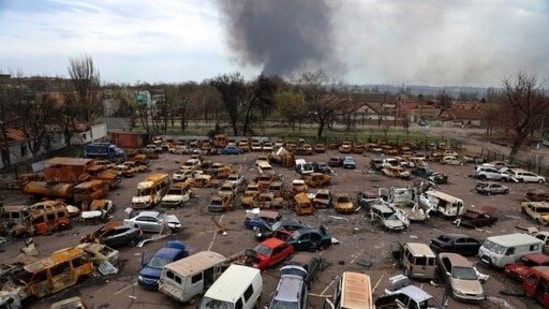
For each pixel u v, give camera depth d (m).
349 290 16.94
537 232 28.88
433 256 21.92
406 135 97.12
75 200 35.19
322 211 35.56
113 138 70.50
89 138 73.12
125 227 26.58
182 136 82.38
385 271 23.28
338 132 98.81
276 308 16.53
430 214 35.16
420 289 19.17
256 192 38.12
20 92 59.78
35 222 28.47
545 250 26.81
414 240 28.69
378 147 70.69
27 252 24.05
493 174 51.00
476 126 130.25
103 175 41.69
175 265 19.36
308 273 20.91
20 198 37.66
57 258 20.27
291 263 21.59
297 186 40.34
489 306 19.66
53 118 61.34
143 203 34.88
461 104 161.50
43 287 19.12
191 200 38.38
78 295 19.61
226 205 35.03
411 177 51.06
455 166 60.34
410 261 22.33
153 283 20.06
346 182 47.59
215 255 20.94
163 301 19.09
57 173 40.25
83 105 73.50
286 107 96.75
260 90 83.94
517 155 69.50
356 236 29.31
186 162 53.28
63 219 29.70
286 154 57.28
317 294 20.33
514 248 23.67
